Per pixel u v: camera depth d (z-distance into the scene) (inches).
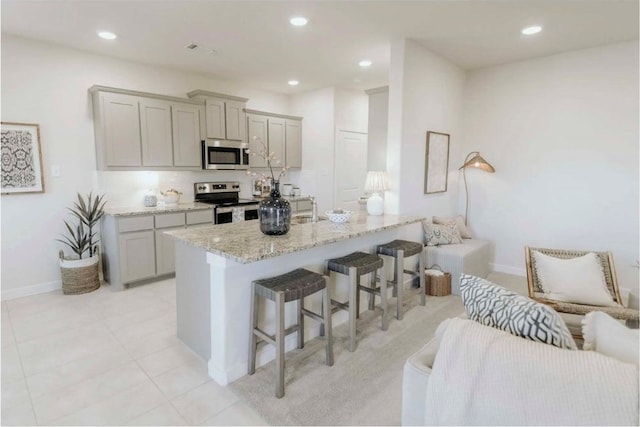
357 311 126.3
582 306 97.4
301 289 88.0
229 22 125.9
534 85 168.6
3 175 138.3
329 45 149.1
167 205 176.6
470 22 126.4
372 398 84.5
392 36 139.7
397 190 149.3
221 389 87.5
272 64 175.2
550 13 118.8
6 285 142.5
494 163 183.8
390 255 130.8
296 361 100.0
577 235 162.6
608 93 150.6
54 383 88.7
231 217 185.8
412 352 105.2
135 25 128.2
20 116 140.9
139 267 155.7
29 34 136.5
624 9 115.6
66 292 147.1
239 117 199.9
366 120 242.7
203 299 96.6
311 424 76.2
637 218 147.9
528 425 40.9
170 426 75.1
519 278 174.6
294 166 234.8
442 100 170.9
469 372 45.7
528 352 44.2
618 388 38.1
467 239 180.4
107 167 153.7
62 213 153.6
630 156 147.7
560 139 163.6
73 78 152.8
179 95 188.2
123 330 116.9
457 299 147.8
